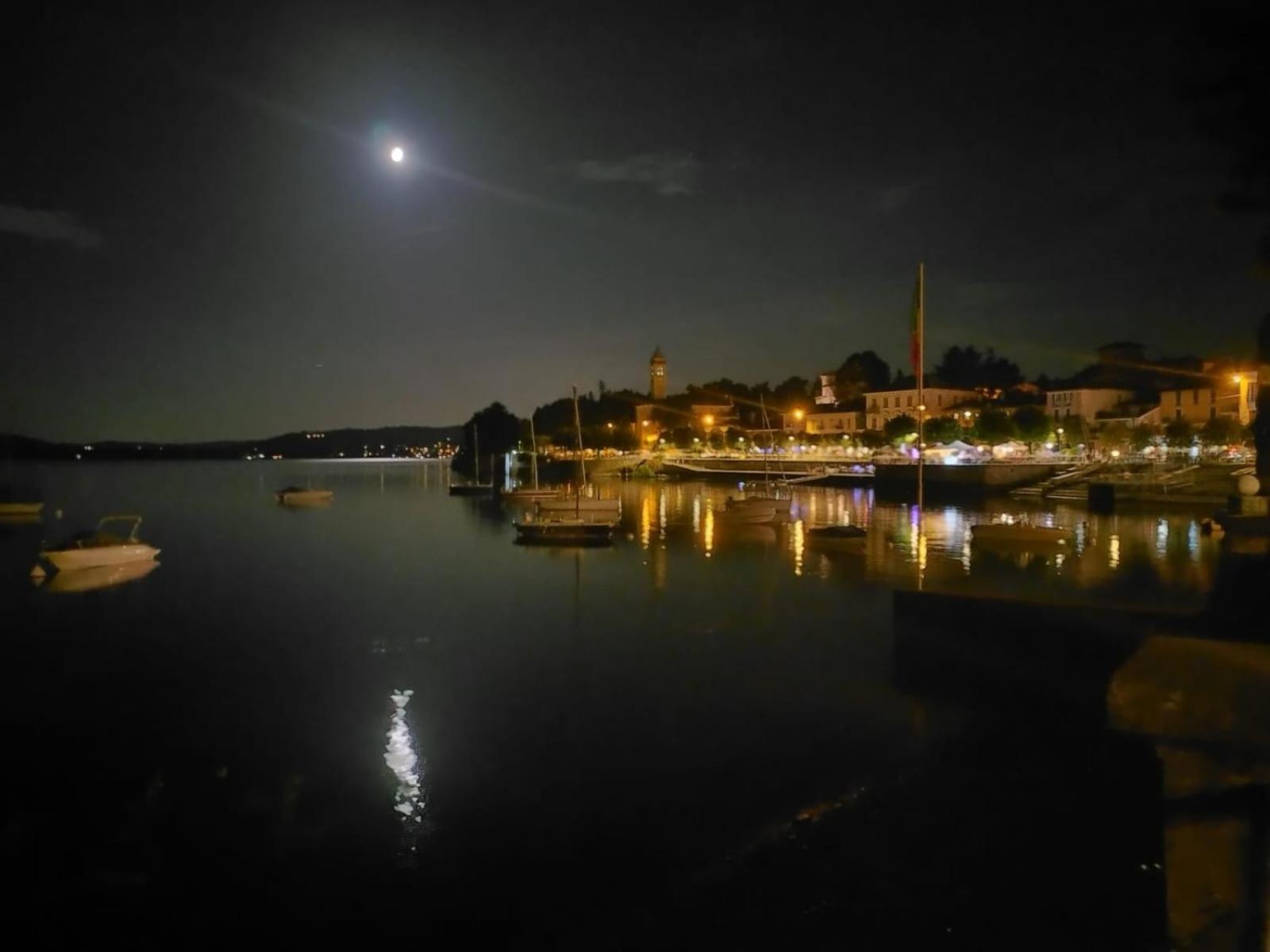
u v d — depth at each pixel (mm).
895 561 46219
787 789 15945
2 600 40531
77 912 12828
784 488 104938
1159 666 7348
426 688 24297
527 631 31719
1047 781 12930
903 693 21453
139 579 47000
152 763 18672
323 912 12664
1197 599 32812
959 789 13633
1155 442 94625
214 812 16062
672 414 194625
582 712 21516
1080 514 68312
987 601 19875
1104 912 9203
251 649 29906
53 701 23547
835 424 151375
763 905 10938
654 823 14906
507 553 56156
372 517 88375
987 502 82500
